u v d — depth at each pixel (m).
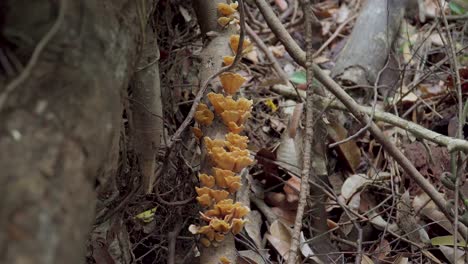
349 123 3.07
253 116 3.13
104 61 1.21
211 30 2.36
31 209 0.90
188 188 2.37
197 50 2.92
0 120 0.97
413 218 2.55
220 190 1.94
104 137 1.17
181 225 2.26
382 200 2.80
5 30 1.14
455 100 3.12
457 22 3.67
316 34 3.88
